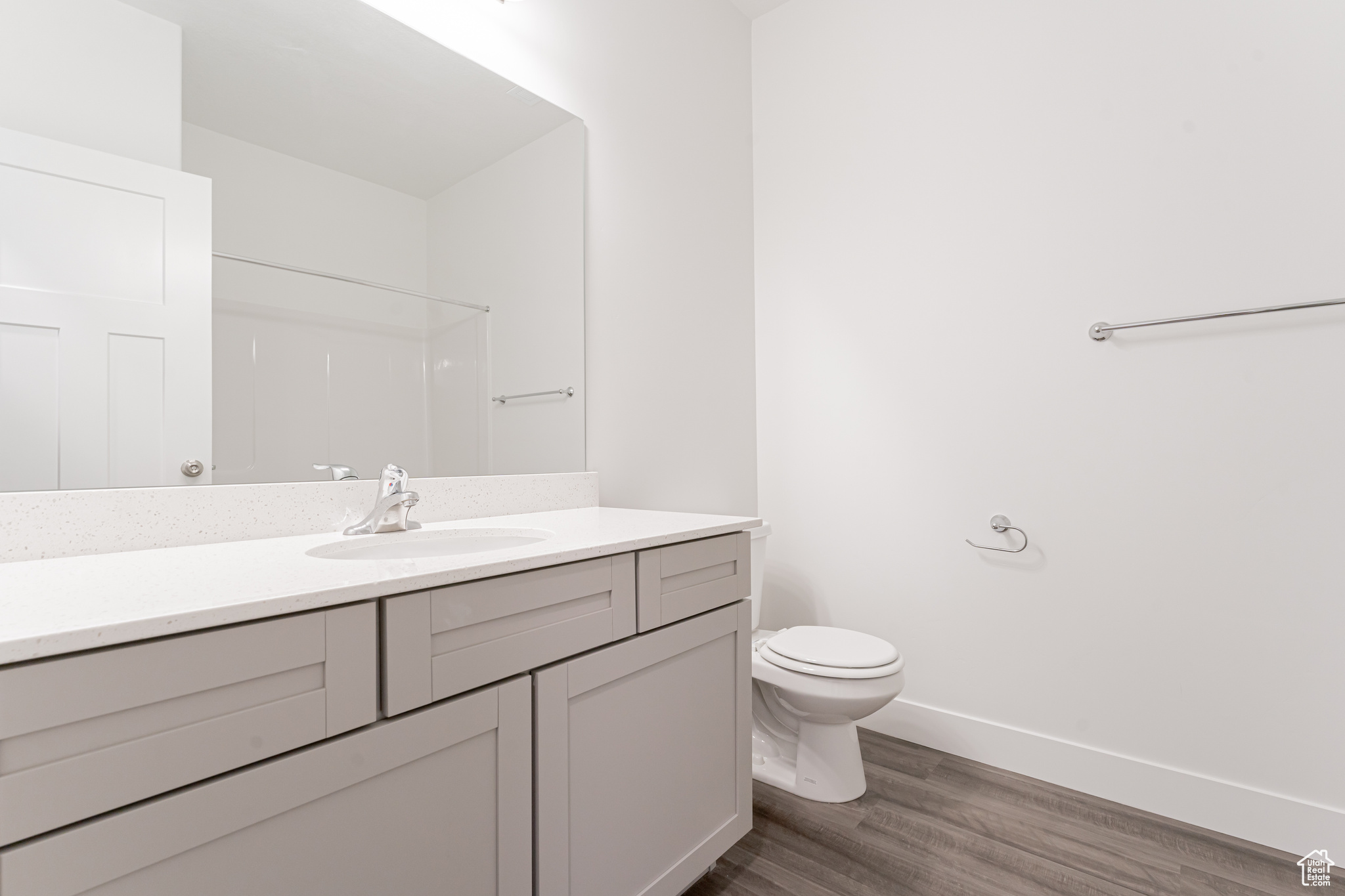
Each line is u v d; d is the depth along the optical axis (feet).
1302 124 4.83
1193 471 5.26
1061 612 5.86
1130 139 5.53
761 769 5.96
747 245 7.96
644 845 3.65
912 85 6.77
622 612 3.52
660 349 6.60
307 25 4.03
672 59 6.84
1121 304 5.57
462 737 2.70
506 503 5.04
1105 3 5.66
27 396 2.97
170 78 3.46
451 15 4.77
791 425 7.70
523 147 5.24
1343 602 4.69
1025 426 6.06
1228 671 5.11
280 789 2.14
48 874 1.69
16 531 2.92
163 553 3.17
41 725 1.70
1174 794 5.26
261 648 2.11
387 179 4.40
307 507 3.92
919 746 6.64
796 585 7.61
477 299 4.92
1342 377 4.70
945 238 6.53
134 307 3.30
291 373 3.91
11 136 2.95
